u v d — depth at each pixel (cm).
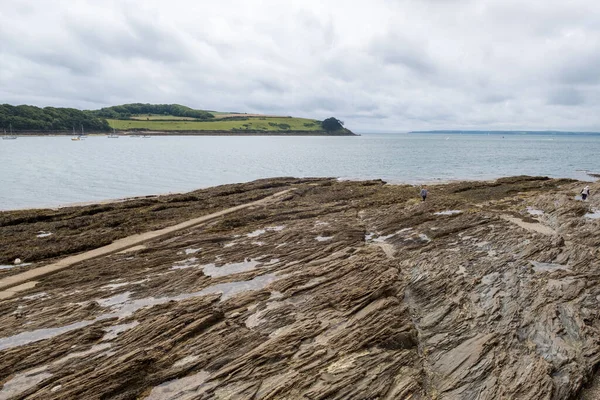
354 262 1852
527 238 2230
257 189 4488
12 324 1408
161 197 4034
